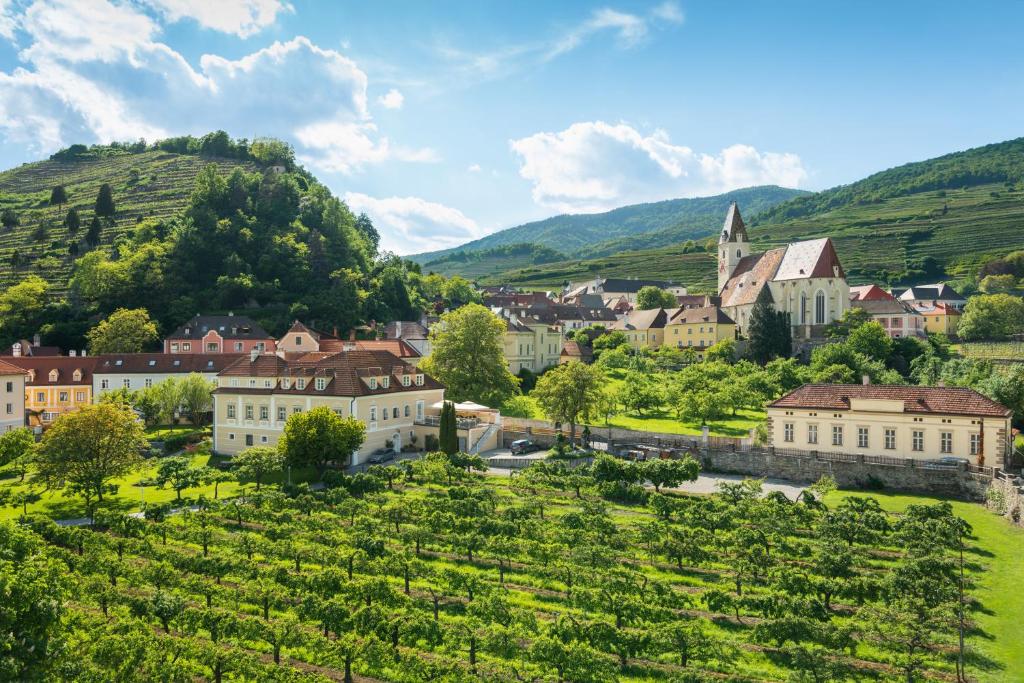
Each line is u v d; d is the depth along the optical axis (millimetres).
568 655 34594
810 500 60344
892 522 58625
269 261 191125
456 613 42188
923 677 34000
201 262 189500
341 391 87062
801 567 48188
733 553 49062
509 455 90562
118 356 129125
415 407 98312
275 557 50094
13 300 166875
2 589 27688
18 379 99875
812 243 174375
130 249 195250
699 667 36125
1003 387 89625
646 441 90250
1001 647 36750
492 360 114438
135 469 71000
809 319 168375
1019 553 50531
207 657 34844
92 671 32031
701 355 168000
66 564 46188
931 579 40719
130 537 54281
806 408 81562
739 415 115375
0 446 81312
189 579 44062
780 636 36750
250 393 92125
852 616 40625
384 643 36781
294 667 35906
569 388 92125
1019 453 74938
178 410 112062
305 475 78938
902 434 76312
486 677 33969
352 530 55375
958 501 67500
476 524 54375
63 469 64438
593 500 65625
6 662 26562
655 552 49844
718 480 77562
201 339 156250
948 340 163375
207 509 60062
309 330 149125
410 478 74875
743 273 194125
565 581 46250
